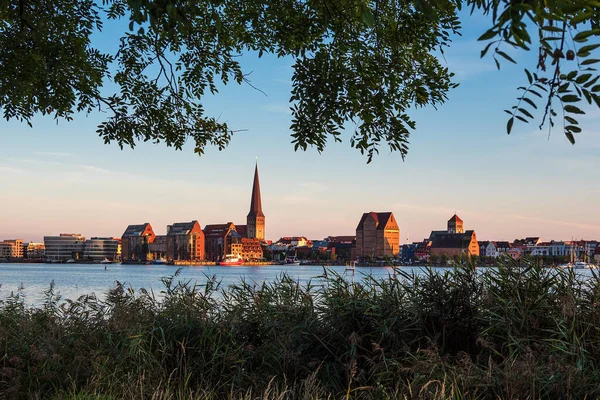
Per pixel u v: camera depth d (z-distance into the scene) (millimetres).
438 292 7414
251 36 11227
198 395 6883
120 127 12633
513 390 5746
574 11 3377
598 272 7438
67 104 11992
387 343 7184
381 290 7898
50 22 11008
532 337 6738
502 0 3518
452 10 8227
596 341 6586
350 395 6691
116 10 11992
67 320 8766
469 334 7309
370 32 8781
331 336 7438
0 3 9891
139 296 9117
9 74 10078
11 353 7582
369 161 9359
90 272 185000
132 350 7391
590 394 5785
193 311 8422
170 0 4902
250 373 7406
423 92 9055
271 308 8336
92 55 12367
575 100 3627
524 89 3734
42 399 7051
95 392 6758
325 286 8312
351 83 8703
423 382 6211
